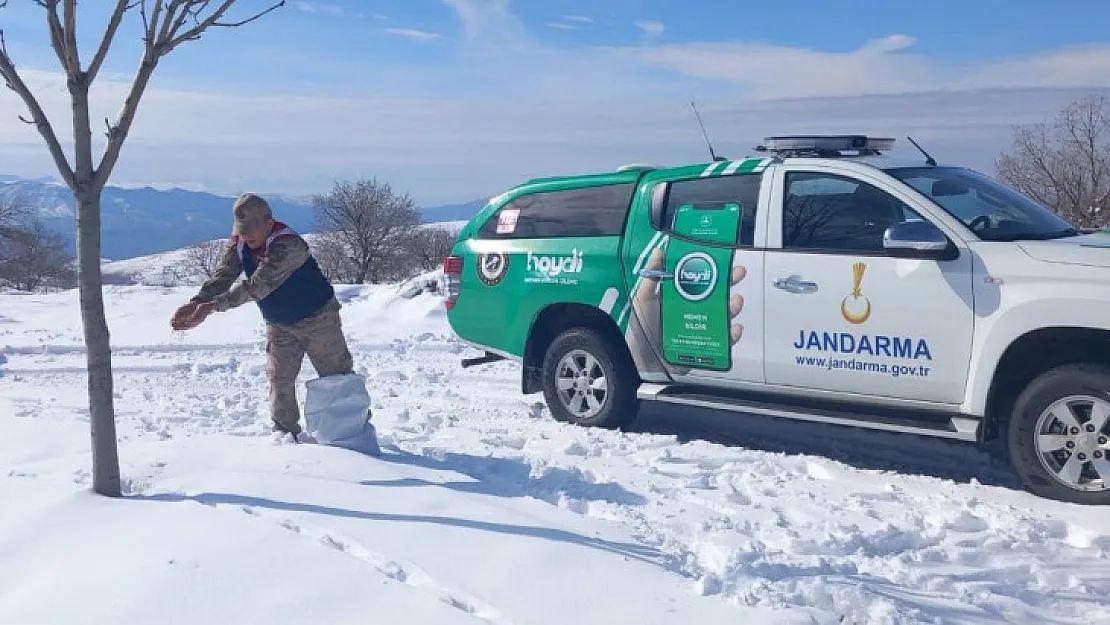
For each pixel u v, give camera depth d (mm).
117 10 4082
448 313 7730
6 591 3508
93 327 4332
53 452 5477
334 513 4273
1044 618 3877
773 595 3715
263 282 5320
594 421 6926
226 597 3371
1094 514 5008
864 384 5750
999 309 5262
